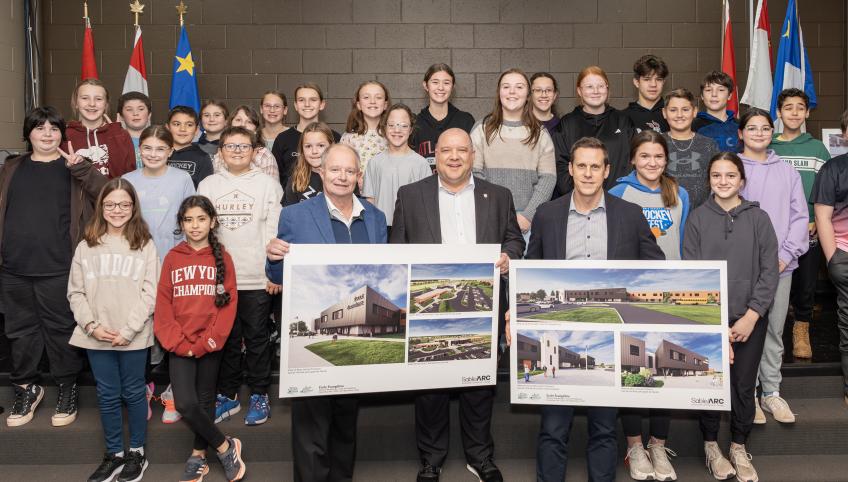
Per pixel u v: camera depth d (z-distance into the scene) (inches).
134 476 114.7
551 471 105.7
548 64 223.9
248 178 128.2
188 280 112.3
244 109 159.9
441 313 102.9
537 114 162.7
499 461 123.0
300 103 170.6
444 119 162.1
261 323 124.8
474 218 110.7
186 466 113.8
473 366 105.0
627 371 102.1
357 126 157.6
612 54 223.9
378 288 100.2
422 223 109.0
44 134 122.4
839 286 128.6
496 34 223.3
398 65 223.9
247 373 129.0
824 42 226.1
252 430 122.2
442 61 223.8
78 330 113.8
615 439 105.2
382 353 100.7
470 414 111.6
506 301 117.2
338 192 100.9
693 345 101.9
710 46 223.8
